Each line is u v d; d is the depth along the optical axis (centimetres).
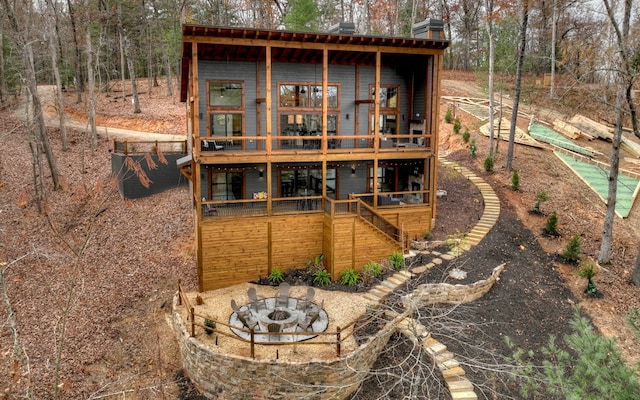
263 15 4325
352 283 1653
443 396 1155
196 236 1800
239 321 1398
